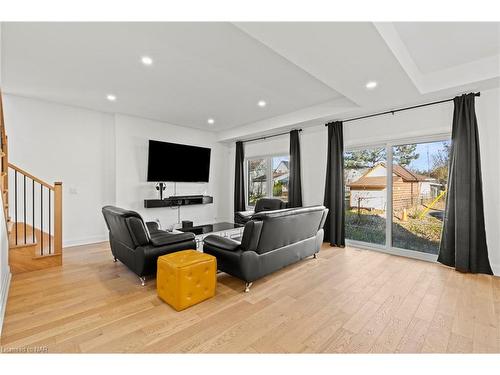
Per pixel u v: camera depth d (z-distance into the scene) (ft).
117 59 8.63
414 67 9.27
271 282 9.07
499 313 6.92
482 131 9.89
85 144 14.49
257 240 8.27
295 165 16.22
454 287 8.60
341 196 14.01
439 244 11.54
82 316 6.72
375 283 8.97
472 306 7.30
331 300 7.70
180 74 9.89
